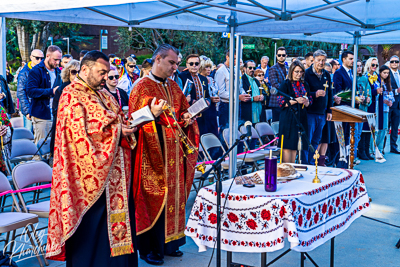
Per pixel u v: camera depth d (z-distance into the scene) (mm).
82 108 3014
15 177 3934
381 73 9375
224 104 8117
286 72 8750
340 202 3305
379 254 4133
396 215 5355
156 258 3885
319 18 5582
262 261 2865
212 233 2887
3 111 5176
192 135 4059
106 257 3146
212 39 21688
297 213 2711
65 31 24328
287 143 6000
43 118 6914
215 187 2916
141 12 5484
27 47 22531
